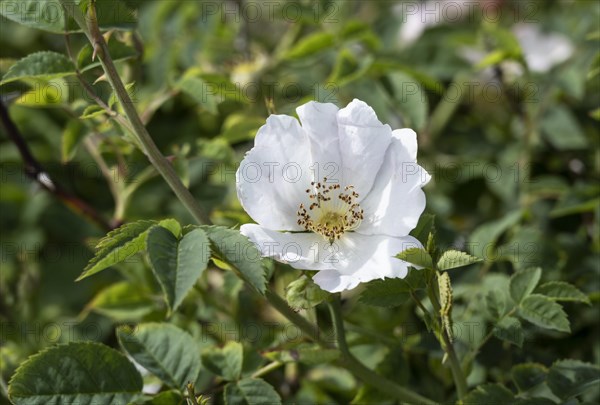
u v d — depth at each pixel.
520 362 0.40
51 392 0.35
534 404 0.36
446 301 0.33
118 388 0.35
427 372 0.41
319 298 0.33
